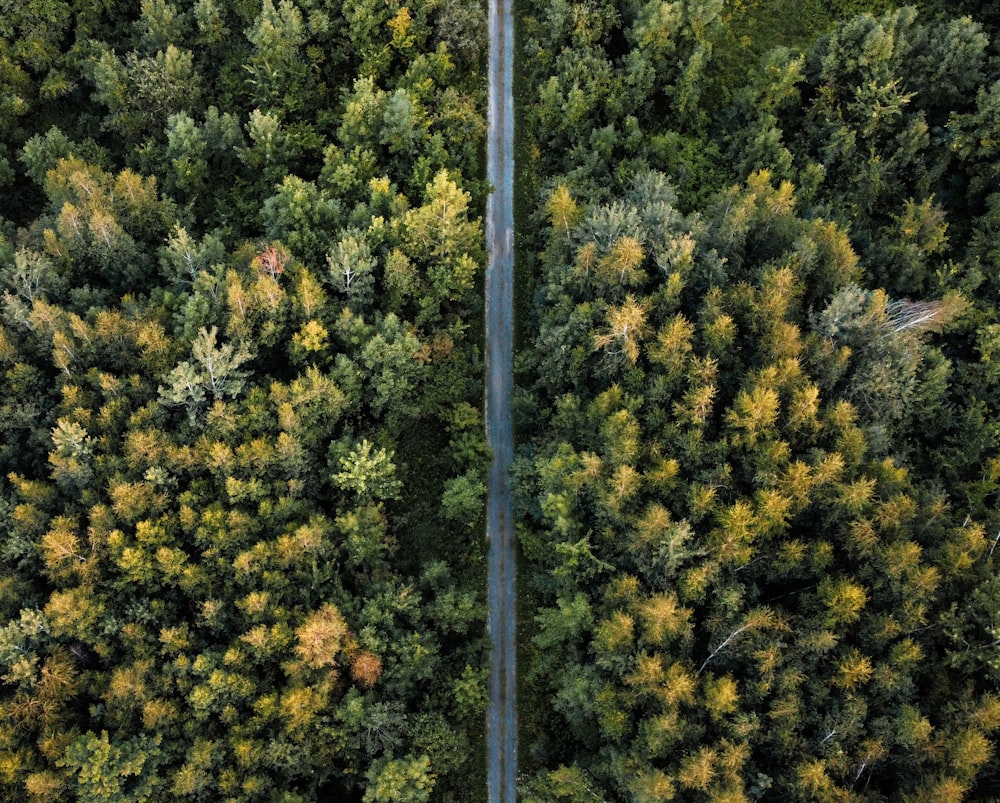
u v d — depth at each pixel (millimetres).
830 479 57312
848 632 56500
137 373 66500
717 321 61562
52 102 87812
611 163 83000
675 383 63125
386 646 61188
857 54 79125
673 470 58719
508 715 68938
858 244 76500
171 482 61312
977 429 67000
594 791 57219
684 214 82000
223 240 79062
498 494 75250
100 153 82125
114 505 59062
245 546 60812
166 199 76688
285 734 56594
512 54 91875
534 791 60781
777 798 54250
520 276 83125
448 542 73000
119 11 88750
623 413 60406
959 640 54000
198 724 56031
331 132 84250
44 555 57000
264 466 62938
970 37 76938
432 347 74062
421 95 81750
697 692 55031
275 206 74875
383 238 72938
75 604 55594
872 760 52562
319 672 58375
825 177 80688
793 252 66688
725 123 85438
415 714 61625
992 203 75750
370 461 64562
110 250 71188
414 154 79562
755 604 58500
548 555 67250
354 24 82750
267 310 67312
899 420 67375
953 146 77250
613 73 84062
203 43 86062
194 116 84688
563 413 66688
